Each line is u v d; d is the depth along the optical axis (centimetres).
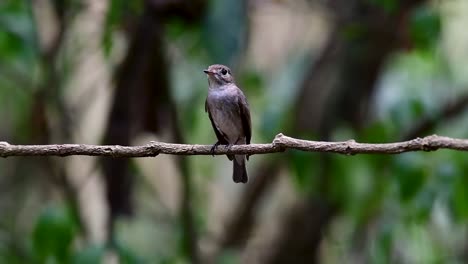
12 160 1608
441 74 1258
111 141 1041
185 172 1177
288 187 1406
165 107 1071
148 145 699
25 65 1108
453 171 1025
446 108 1236
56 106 1184
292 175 1117
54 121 1218
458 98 1238
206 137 1497
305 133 1244
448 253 1324
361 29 1136
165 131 1077
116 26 1027
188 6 1005
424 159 1036
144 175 1455
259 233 1463
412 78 1234
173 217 1421
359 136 1191
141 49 1041
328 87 1283
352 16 1220
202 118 1501
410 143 621
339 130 1283
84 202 1401
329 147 653
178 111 1270
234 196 1600
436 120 1171
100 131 1403
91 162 1403
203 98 1348
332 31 1296
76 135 1318
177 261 1238
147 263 1074
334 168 1134
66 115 1212
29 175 1594
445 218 1270
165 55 1079
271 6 1210
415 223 1116
